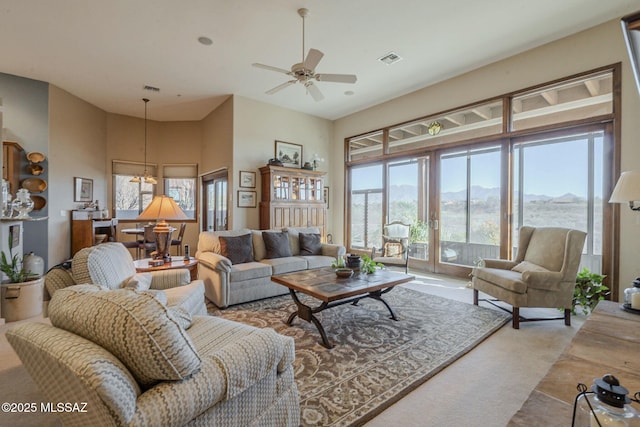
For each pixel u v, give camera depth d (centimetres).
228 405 116
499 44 399
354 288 266
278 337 144
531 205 420
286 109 651
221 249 390
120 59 439
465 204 494
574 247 289
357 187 691
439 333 271
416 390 188
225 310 336
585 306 318
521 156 431
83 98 594
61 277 188
